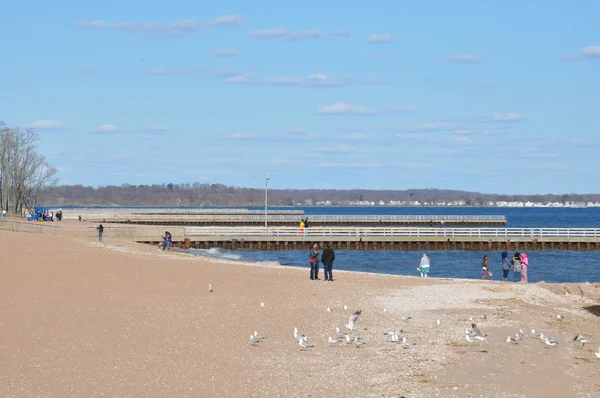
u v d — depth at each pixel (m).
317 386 25.84
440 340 34.22
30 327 35.00
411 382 26.45
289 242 114.94
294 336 33.81
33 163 185.62
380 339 34.28
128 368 27.89
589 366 29.36
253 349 31.66
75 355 29.77
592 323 40.06
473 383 26.42
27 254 66.44
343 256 107.94
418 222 194.00
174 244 112.31
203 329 35.84
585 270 92.25
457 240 115.75
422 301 46.97
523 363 29.64
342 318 39.84
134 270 59.72
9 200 187.88
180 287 51.06
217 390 25.23
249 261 93.69
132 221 177.25
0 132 182.25
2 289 46.25
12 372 27.00
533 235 116.50
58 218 164.75
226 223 184.00
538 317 41.62
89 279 52.94
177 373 27.36
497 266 95.62
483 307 44.94
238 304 43.78
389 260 102.75
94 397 24.19
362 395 24.83
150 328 35.72
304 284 55.00
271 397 24.55
